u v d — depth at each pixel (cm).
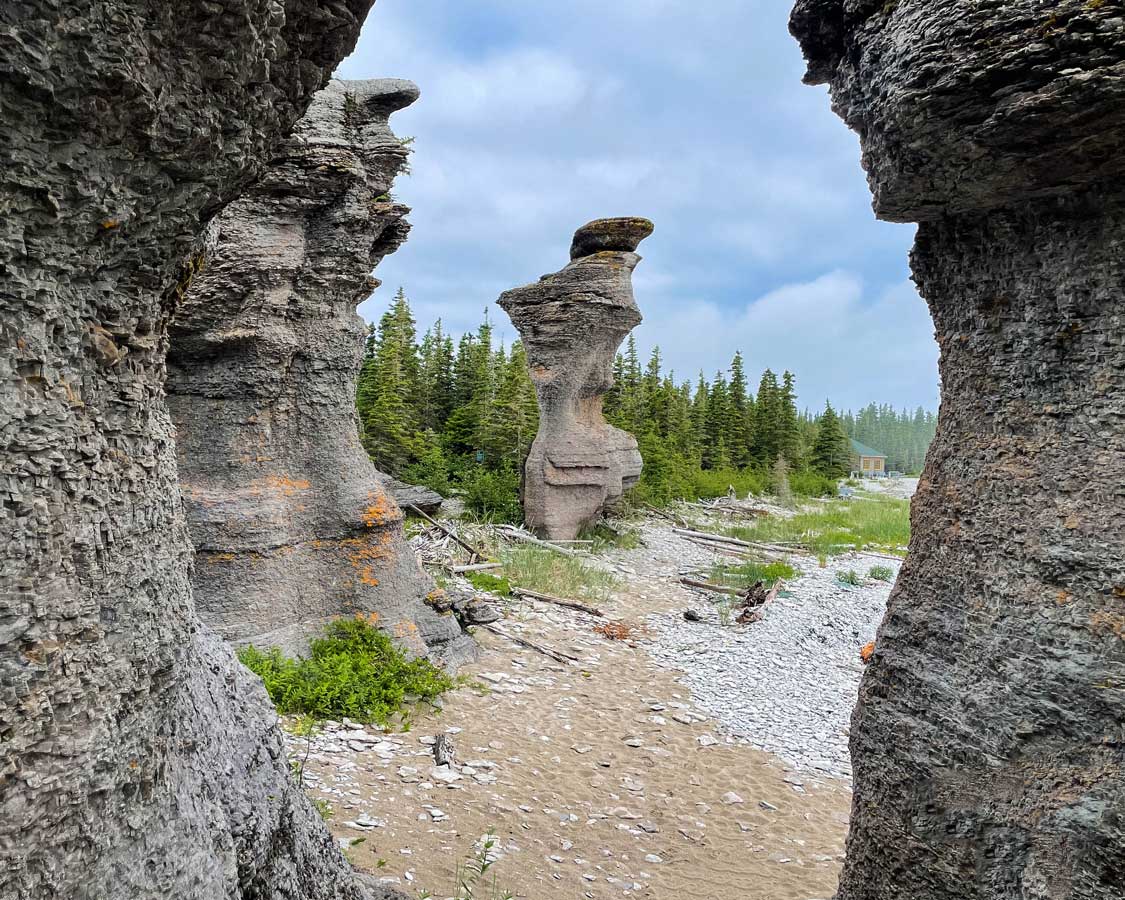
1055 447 319
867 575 1762
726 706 929
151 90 172
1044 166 295
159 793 202
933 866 348
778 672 1080
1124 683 287
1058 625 310
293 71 221
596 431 1884
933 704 359
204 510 771
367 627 853
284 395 830
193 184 199
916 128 309
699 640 1184
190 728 238
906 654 380
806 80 420
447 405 2873
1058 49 265
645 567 1675
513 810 618
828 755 823
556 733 792
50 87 154
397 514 910
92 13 155
